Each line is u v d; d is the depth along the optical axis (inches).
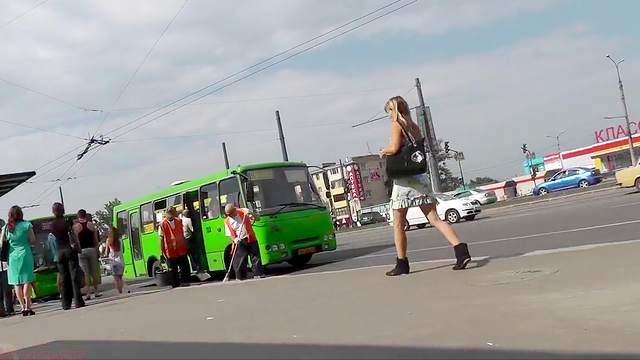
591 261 299.0
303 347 209.8
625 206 674.2
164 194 690.8
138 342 255.9
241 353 211.0
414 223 1170.0
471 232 679.1
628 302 219.8
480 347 188.9
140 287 717.9
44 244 727.7
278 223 571.2
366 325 232.2
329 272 421.7
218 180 605.3
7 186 724.7
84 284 557.6
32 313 434.0
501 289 263.9
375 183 4776.1
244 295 362.6
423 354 186.9
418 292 282.2
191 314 316.2
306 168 627.8
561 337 191.3
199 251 636.7
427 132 1583.4
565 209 815.1
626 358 168.7
